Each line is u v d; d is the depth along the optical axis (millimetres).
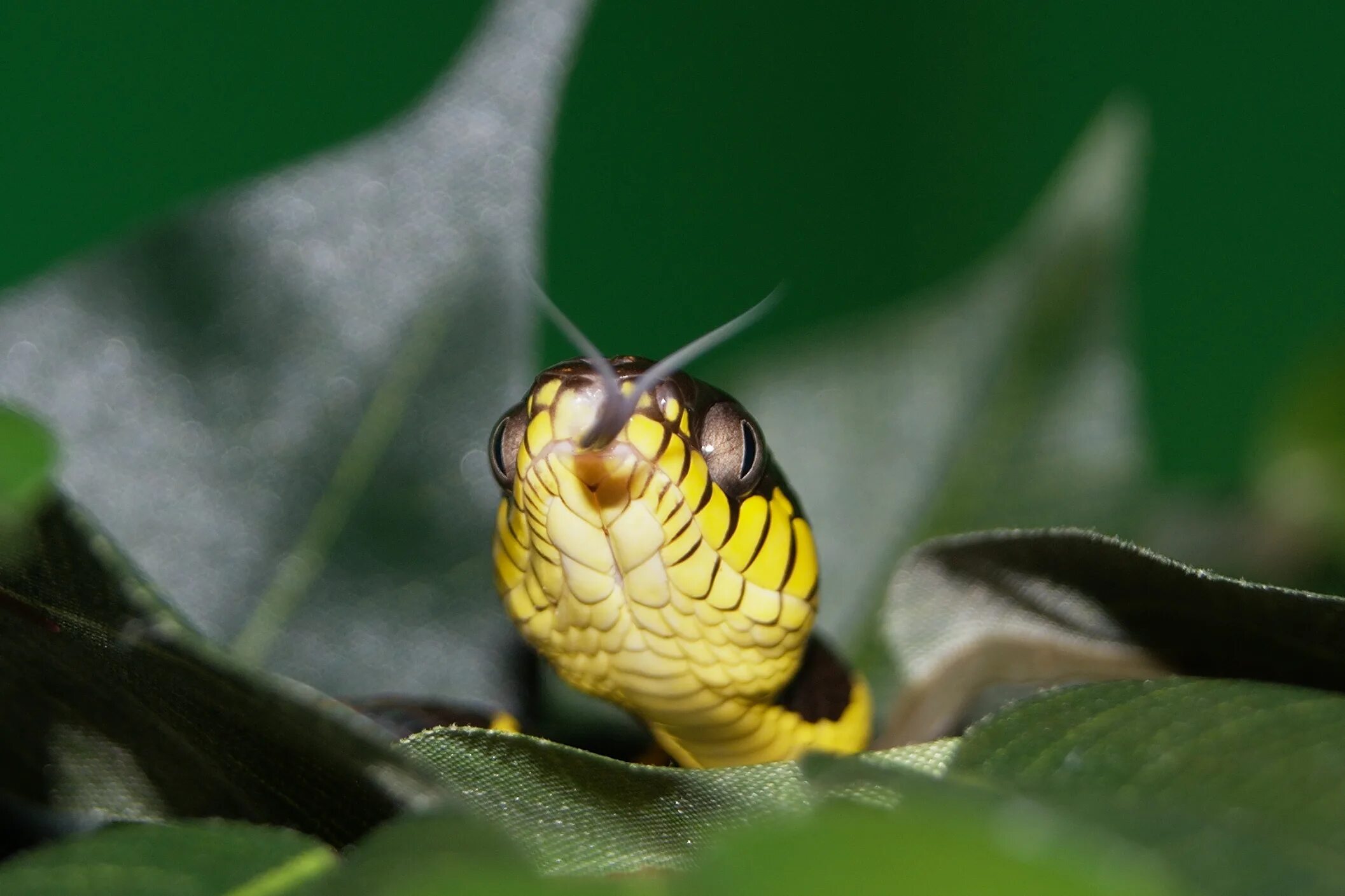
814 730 293
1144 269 541
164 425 282
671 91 538
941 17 589
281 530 285
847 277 590
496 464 280
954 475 314
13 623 245
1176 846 187
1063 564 261
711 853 150
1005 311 318
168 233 282
